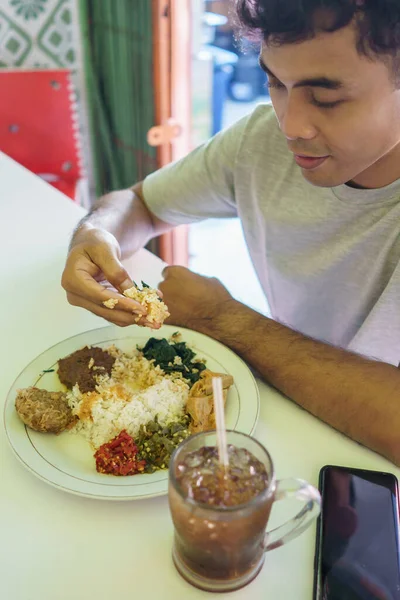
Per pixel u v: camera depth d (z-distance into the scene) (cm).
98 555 64
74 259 91
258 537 57
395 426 74
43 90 226
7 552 64
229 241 307
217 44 392
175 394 80
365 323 105
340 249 106
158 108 213
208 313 99
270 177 113
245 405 79
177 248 242
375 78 67
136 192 135
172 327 96
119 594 60
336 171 80
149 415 77
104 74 241
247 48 85
